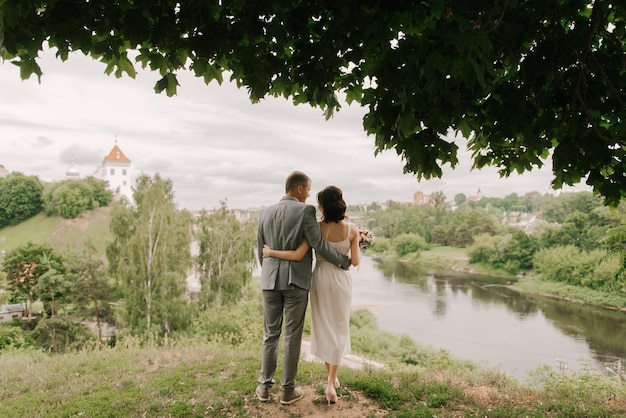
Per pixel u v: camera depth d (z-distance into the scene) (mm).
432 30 2609
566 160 3436
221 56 3264
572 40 3420
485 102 3713
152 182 31125
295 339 4211
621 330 42406
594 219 80062
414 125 2719
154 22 3180
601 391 6168
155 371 5859
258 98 3447
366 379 5062
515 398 5012
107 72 3604
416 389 4902
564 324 45156
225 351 7141
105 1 3023
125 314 29141
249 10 3070
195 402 4527
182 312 28109
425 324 44969
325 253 4043
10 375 5922
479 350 35625
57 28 2928
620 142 3363
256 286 41375
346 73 3916
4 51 3041
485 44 2367
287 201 4145
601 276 58844
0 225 122000
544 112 3510
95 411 4363
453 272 92188
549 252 76562
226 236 35812
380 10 2756
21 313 41438
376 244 138250
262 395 4387
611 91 3463
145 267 29141
